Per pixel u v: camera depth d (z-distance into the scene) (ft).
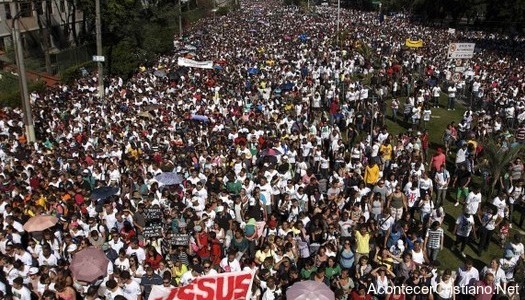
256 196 42.86
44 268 32.58
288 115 65.72
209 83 92.22
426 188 45.11
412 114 74.74
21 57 62.44
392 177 45.50
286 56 121.80
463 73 95.55
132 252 34.50
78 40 151.33
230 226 38.75
